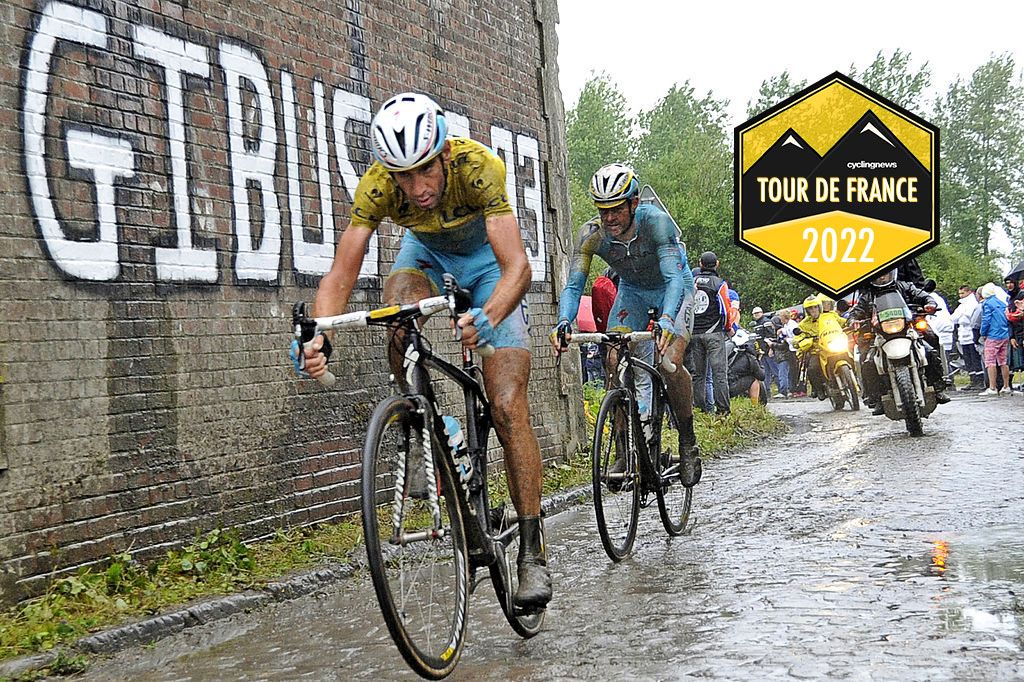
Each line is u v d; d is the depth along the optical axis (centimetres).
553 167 1002
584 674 371
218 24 609
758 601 461
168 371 560
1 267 475
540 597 406
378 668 398
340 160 709
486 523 397
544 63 1001
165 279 561
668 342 581
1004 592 450
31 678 406
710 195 4194
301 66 677
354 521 684
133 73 549
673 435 704
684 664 375
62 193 506
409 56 795
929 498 701
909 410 1059
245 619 493
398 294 411
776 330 2075
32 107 493
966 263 4062
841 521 643
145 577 519
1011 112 7088
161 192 562
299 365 360
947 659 363
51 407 495
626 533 580
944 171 6869
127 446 533
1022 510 643
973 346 1898
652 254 616
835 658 371
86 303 515
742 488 812
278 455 635
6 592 468
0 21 481
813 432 1231
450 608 371
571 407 1001
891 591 464
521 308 425
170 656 434
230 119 613
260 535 614
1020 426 1113
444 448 380
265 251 634
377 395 729
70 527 500
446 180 403
